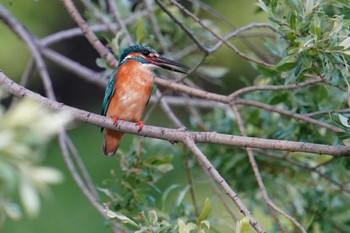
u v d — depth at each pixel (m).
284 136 10.52
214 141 7.99
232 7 16.89
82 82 18.73
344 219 10.92
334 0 7.91
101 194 14.64
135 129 8.21
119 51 10.40
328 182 11.05
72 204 14.50
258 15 16.61
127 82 9.54
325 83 8.06
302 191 11.13
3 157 4.27
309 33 7.80
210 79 13.19
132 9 14.52
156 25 11.91
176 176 13.91
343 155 7.70
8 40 16.64
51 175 4.32
